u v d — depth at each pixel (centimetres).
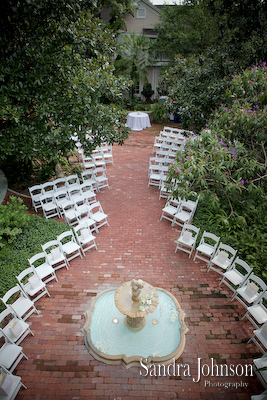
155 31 2316
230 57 1069
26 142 733
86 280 654
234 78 873
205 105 1059
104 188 1084
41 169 1103
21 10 703
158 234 823
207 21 1669
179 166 738
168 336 528
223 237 758
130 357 480
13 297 584
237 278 603
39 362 480
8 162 1093
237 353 502
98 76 773
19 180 1045
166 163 1215
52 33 727
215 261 653
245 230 746
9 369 461
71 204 862
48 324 548
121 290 549
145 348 504
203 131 843
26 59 702
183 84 1088
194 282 653
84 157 1223
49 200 952
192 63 1121
